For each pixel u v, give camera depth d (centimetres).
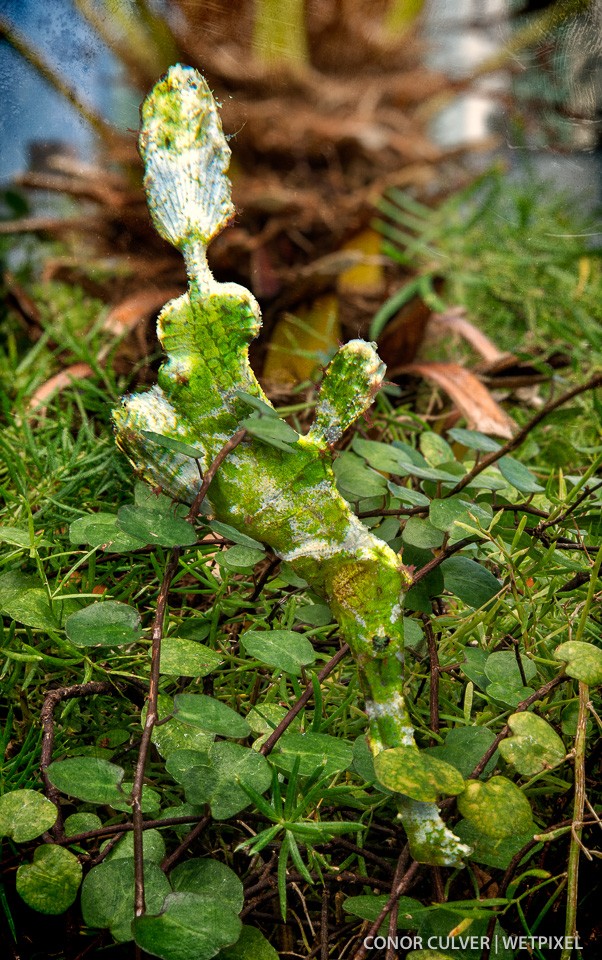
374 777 31
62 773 29
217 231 31
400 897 31
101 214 74
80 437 49
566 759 31
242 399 30
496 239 87
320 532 31
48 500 45
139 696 37
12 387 60
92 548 43
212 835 35
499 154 106
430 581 36
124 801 29
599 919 33
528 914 33
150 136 30
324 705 37
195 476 31
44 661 37
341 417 30
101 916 29
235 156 92
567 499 39
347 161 100
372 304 79
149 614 41
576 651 32
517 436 38
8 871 32
